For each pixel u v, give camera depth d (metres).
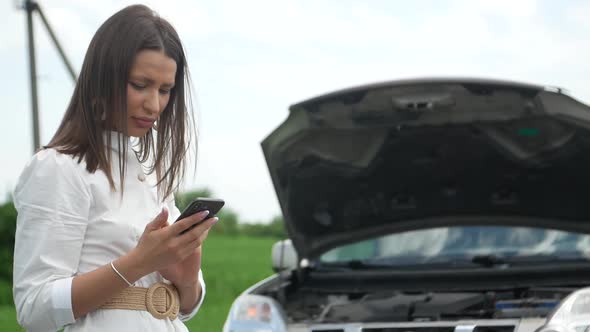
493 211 5.45
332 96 4.73
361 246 5.48
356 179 5.22
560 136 4.91
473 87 4.75
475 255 5.31
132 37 2.01
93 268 1.99
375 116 4.85
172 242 1.91
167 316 2.07
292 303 5.05
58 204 1.94
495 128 4.95
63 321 1.91
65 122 2.07
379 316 4.80
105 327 1.97
